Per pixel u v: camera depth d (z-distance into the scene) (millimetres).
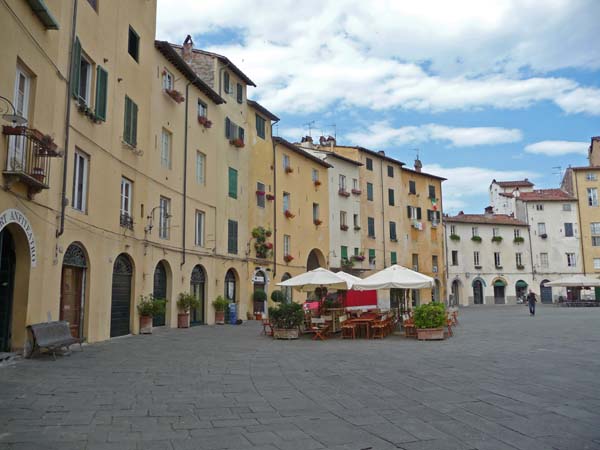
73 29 13609
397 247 46344
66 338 12156
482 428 6473
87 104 15195
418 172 50125
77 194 14555
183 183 22969
